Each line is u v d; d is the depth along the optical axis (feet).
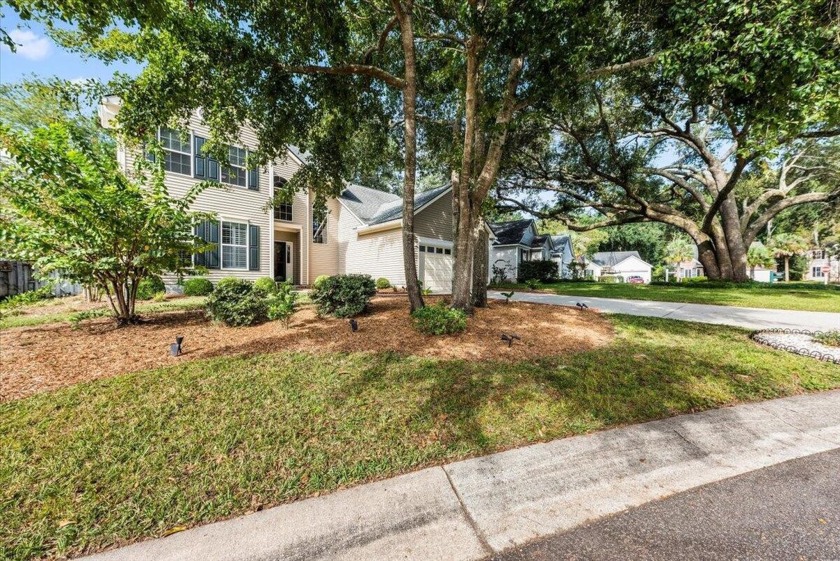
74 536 5.56
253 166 23.52
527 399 10.38
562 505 6.28
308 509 6.17
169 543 5.46
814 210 69.46
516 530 5.69
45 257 14.92
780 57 11.91
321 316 20.65
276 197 28.30
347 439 8.29
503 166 35.24
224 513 6.07
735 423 9.38
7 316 21.07
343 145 24.71
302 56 18.88
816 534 5.47
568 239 102.58
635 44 17.62
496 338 16.53
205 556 5.20
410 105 18.26
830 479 7.00
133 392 10.28
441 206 48.75
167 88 16.63
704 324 21.17
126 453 7.55
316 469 7.22
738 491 6.64
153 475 6.93
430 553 5.24
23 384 10.62
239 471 7.11
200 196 35.04
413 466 7.41
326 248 51.65
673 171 59.88
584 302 31.81
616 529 5.67
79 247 15.69
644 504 6.30
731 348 15.76
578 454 7.89
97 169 16.06
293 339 15.88
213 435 8.29
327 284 20.86
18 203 14.43
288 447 7.93
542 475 7.14
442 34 20.17
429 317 16.94
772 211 55.93
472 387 11.09
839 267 113.50
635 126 39.68
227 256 37.11
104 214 15.51
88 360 12.84
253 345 14.98
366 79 21.94
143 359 13.06
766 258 98.99
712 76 13.29
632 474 7.20
